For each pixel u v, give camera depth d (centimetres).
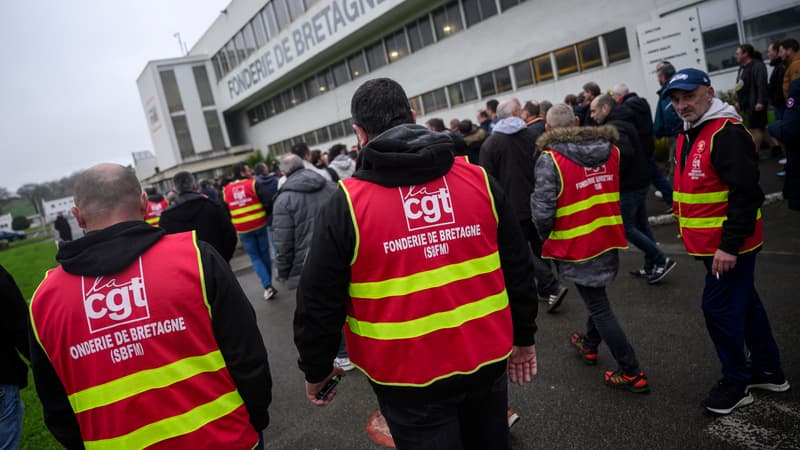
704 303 246
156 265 147
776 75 600
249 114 3164
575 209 280
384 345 145
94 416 142
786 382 253
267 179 629
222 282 152
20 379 219
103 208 151
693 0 942
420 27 1636
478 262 153
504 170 418
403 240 144
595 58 1162
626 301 404
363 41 1916
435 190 150
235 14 2586
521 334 167
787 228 485
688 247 252
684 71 234
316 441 290
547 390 298
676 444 231
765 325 247
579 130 282
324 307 145
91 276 143
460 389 147
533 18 1270
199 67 3173
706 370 288
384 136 146
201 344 149
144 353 143
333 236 143
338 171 596
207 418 149
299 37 2086
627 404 269
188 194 449
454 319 146
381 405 155
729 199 224
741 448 221
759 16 860
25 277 1367
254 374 154
